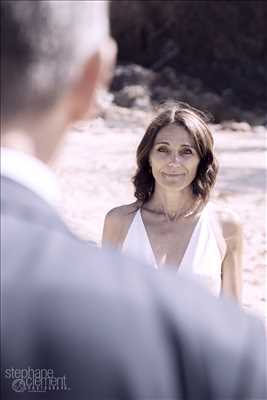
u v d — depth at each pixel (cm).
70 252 134
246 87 4141
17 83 139
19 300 127
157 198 420
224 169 1870
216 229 413
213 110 3803
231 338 130
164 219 415
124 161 1994
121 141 2477
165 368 126
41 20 139
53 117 144
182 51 4319
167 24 4353
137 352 125
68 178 1669
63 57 141
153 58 4328
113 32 4334
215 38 4294
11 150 140
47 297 127
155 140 418
